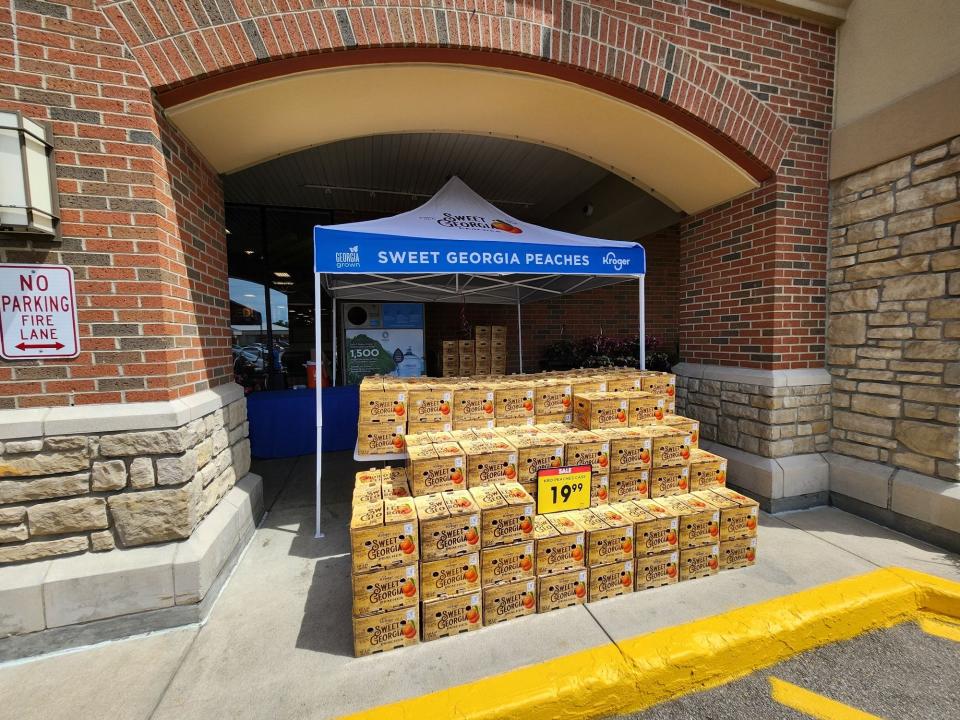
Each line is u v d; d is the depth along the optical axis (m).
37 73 2.24
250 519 3.34
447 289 5.39
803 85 3.93
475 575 2.34
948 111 3.08
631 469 2.96
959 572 2.82
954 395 3.12
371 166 5.67
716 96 3.66
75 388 2.34
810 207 3.95
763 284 3.96
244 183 6.09
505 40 3.12
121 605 2.30
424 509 2.35
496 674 2.03
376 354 6.99
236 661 2.13
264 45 2.72
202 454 2.72
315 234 3.10
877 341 3.62
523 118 3.91
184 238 2.85
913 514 3.30
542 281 5.56
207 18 2.59
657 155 4.17
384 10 2.91
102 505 2.35
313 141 3.81
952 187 3.09
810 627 2.37
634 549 2.66
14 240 2.23
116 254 2.38
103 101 2.36
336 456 5.45
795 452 3.91
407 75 3.24
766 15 3.80
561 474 2.81
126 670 2.08
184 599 2.37
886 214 3.54
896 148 3.41
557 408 3.46
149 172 2.44
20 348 2.26
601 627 2.34
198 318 3.02
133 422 2.35
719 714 1.96
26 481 2.24
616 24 3.37
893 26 3.49
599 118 3.86
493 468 2.70
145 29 2.45
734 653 2.19
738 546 2.88
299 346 7.35
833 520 3.63
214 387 3.25
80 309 2.34
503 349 6.54
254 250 7.16
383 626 2.18
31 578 2.20
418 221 3.82
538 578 2.47
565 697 1.93
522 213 7.88
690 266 4.89
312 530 3.50
